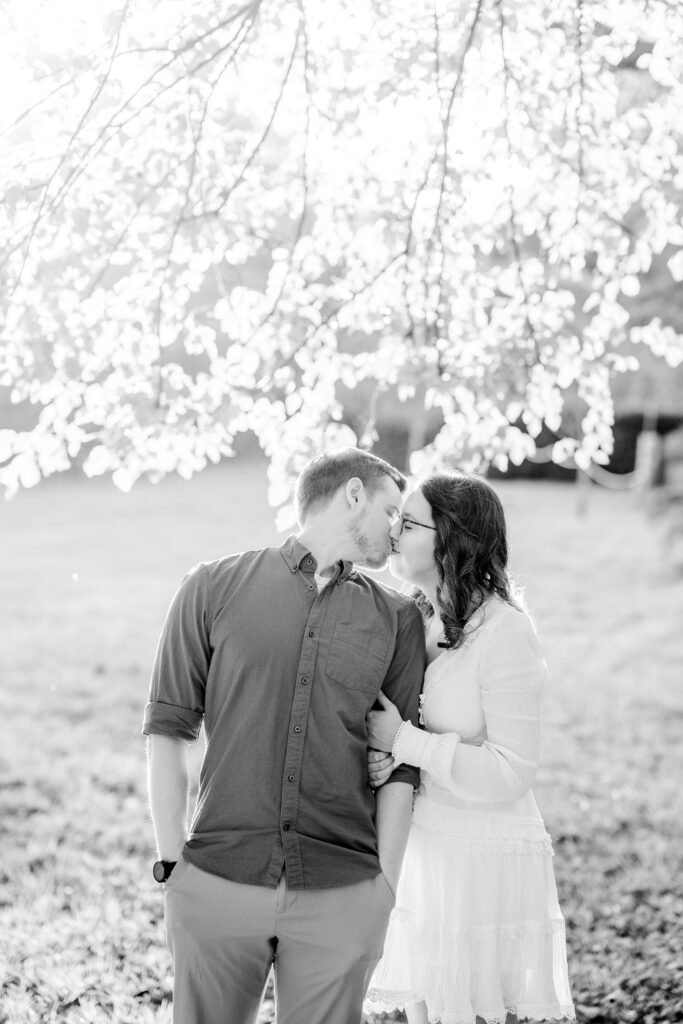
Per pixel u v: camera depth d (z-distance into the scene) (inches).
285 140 174.7
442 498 120.4
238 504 941.2
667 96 169.6
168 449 164.2
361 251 182.9
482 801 111.0
